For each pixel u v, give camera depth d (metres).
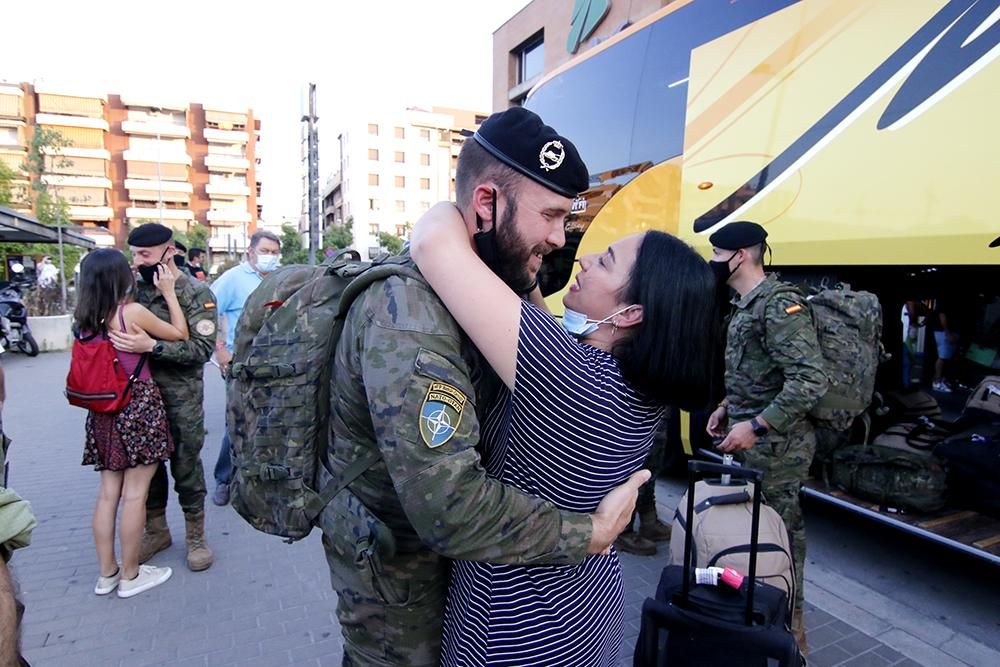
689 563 1.75
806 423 2.58
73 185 65.19
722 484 2.17
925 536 3.09
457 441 1.05
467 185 1.20
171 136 71.81
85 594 3.20
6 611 0.98
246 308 1.44
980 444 3.30
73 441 6.10
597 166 5.04
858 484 3.48
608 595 1.38
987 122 2.74
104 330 2.95
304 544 3.82
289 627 2.93
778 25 3.68
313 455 1.34
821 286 3.47
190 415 3.36
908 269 3.82
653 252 1.26
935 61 2.94
